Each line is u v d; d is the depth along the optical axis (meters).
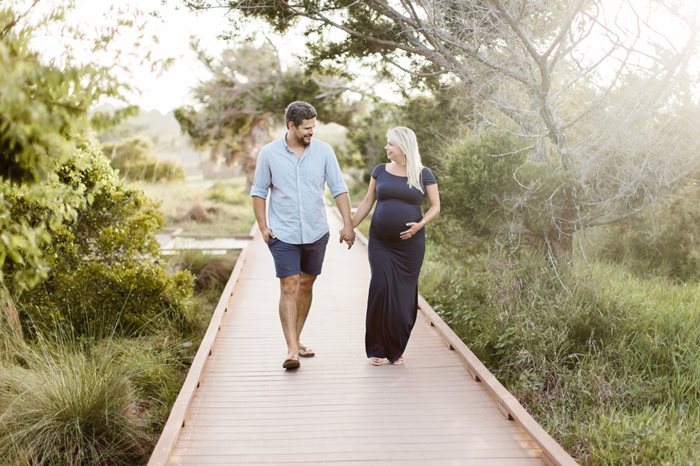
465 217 7.43
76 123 2.69
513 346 6.04
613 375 5.55
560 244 7.34
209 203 21.22
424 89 9.68
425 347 6.12
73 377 4.74
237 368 5.58
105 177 7.15
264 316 7.49
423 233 5.45
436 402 4.78
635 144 6.86
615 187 7.28
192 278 7.81
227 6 7.52
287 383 5.20
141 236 7.38
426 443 4.14
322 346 6.21
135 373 5.58
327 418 4.52
